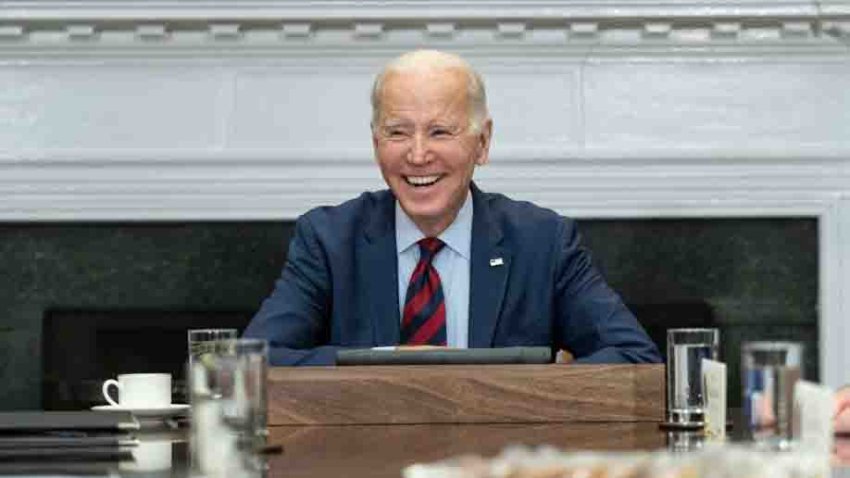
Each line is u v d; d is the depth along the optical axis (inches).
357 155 325.7
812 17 322.3
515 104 326.6
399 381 161.8
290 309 206.4
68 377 333.1
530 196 326.6
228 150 326.3
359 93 326.6
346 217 212.2
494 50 326.6
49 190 326.6
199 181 327.0
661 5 322.0
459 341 207.6
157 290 332.8
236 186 326.6
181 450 137.3
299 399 160.9
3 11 320.5
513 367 163.2
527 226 211.8
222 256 331.9
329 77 326.6
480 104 213.9
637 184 327.3
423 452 131.3
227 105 326.6
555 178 326.6
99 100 326.6
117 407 180.9
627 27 325.4
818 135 328.5
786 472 89.6
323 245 209.6
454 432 151.1
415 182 208.2
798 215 328.5
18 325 332.8
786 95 327.9
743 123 328.2
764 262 332.2
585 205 327.3
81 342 333.1
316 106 326.6
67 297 333.1
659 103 327.6
